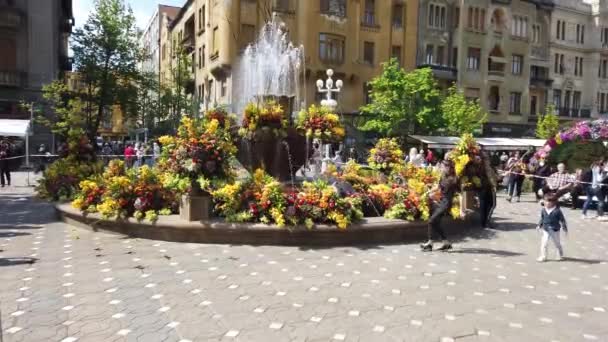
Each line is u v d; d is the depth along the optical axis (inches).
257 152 416.8
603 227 458.6
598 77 1923.0
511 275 268.5
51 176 477.7
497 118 1702.8
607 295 235.9
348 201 342.3
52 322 188.2
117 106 1519.4
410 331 185.0
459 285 246.4
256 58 813.2
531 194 784.9
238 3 1272.1
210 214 340.8
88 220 368.5
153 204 354.9
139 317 194.1
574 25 1877.5
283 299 218.1
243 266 271.6
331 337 177.8
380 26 1469.0
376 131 1380.4
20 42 1289.4
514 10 1713.8
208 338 175.0
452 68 1593.3
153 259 283.6
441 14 1583.4
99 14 1328.7
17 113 1270.9
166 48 2228.1
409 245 339.3
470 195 427.8
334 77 1395.2
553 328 191.8
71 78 1785.2
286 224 326.3
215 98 1381.6
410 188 396.8
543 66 1818.4
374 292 231.0
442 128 1328.7
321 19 1359.5
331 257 297.6
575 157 667.4
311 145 452.4
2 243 323.3
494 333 185.3
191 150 329.7
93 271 257.8
